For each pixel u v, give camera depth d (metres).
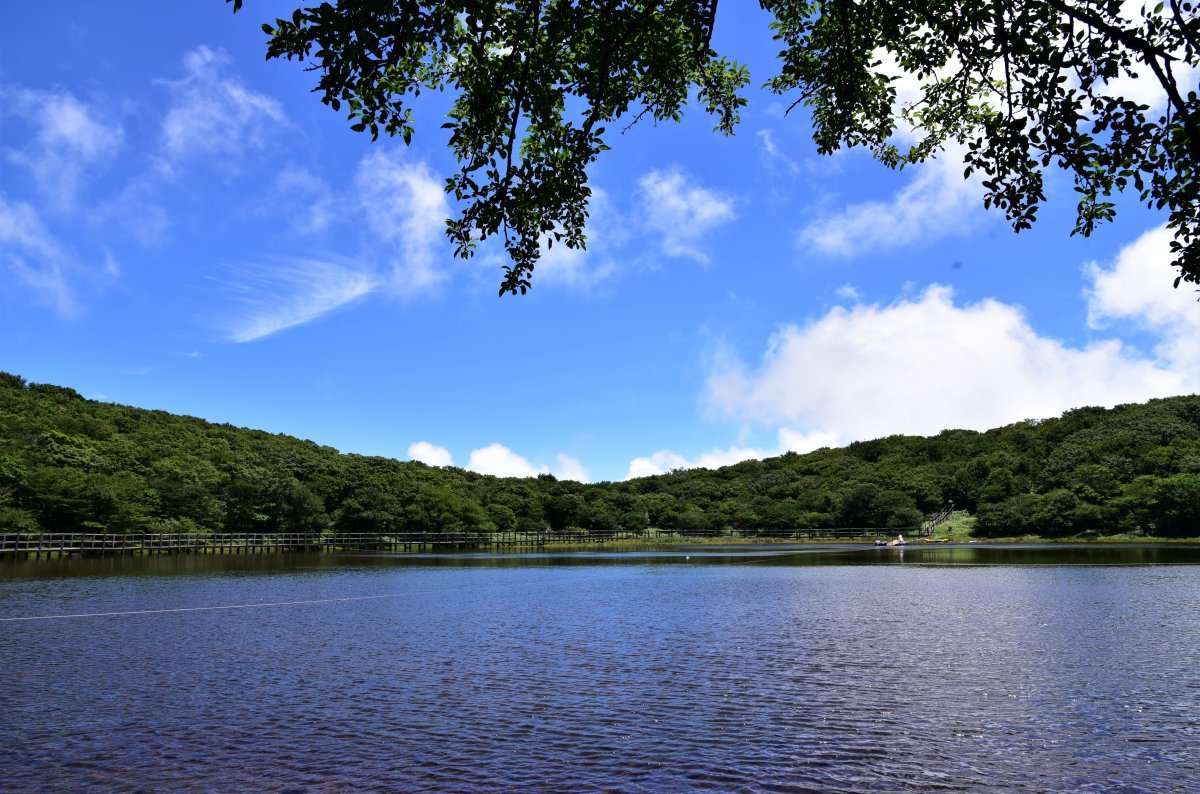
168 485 59.00
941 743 9.56
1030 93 7.01
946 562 43.03
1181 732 9.91
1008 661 14.43
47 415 69.62
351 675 13.70
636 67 9.25
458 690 12.49
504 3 8.21
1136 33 6.24
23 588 28.64
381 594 28.03
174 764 8.94
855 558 49.69
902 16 8.09
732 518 95.44
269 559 50.44
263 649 16.36
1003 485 81.69
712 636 17.75
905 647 15.98
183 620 20.83
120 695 12.20
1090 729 10.06
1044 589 27.22
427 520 76.75
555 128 9.25
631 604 24.64
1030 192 7.76
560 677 13.43
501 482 110.69
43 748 9.52
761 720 10.62
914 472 97.00
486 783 8.31
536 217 9.59
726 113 11.52
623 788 8.16
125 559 46.38
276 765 8.89
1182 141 6.51
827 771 8.62
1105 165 6.97
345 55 6.55
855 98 9.77
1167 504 63.72
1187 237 6.80
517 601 25.78
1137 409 92.94
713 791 8.06
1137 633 17.33
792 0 9.85
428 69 9.18
